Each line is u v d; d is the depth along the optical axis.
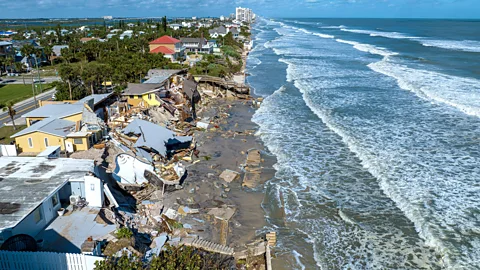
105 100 48.62
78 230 20.06
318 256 23.20
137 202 28.28
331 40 172.00
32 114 40.00
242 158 38.16
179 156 37.44
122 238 19.83
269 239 24.47
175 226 25.53
